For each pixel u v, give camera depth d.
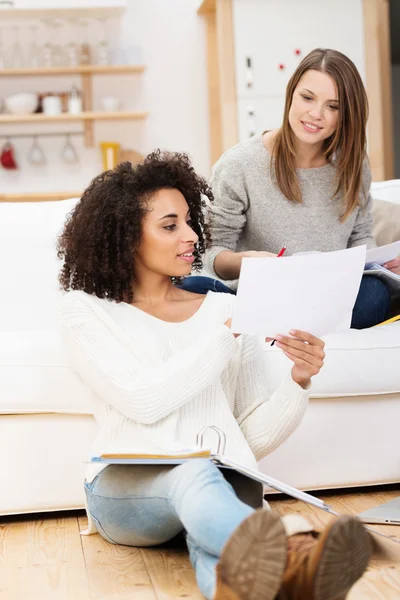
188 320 1.88
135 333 1.82
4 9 5.88
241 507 1.37
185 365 1.69
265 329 1.67
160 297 1.91
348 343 2.29
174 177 1.91
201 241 2.05
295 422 1.78
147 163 1.89
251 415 1.82
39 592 1.63
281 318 1.66
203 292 2.28
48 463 2.18
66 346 1.83
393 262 2.38
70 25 6.29
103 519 1.74
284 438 1.81
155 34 6.38
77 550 1.89
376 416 2.35
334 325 1.71
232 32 5.62
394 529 1.95
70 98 6.18
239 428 1.76
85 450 2.19
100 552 1.86
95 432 2.19
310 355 1.71
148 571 1.72
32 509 2.18
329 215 2.61
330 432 2.31
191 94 6.43
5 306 2.73
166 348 1.82
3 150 6.24
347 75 2.45
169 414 1.72
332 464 2.32
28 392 2.14
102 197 1.85
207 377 1.69
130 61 6.31
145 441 1.72
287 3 5.61
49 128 6.32
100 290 1.87
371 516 2.00
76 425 2.18
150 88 6.40
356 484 2.34
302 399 1.77
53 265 2.78
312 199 2.60
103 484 1.70
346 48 5.65
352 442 2.33
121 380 1.71
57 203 2.89
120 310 1.86
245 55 5.63
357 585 1.60
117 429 1.77
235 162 2.62
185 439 1.71
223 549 1.23
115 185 1.86
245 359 1.87
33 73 6.19
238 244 2.72
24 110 6.13
